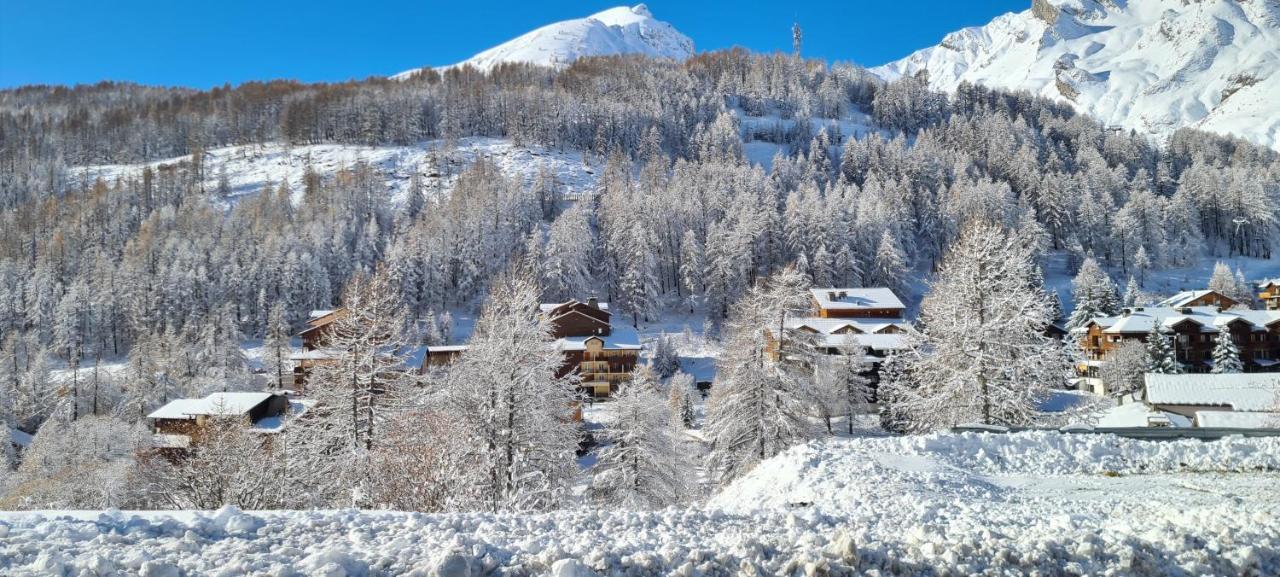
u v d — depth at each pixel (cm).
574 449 2438
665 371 6775
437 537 673
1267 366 6406
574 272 8862
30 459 3834
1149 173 14500
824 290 7625
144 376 5841
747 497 1524
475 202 10344
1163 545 680
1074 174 13088
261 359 7212
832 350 5562
